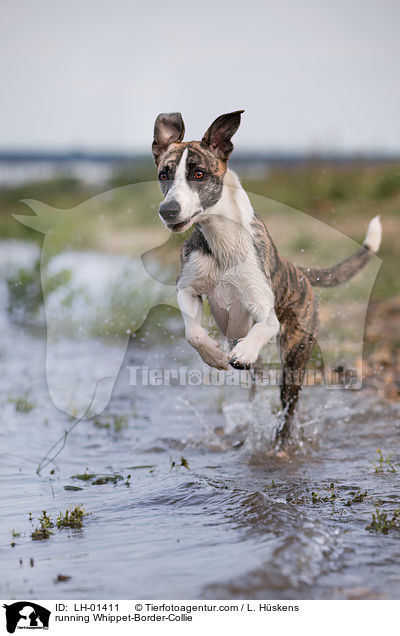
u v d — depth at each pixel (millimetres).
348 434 6281
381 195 18375
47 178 19625
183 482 4910
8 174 21312
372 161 20547
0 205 19203
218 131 4793
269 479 5078
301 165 19734
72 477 5281
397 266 12805
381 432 6328
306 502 4461
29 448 6109
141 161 13539
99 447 6172
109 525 4152
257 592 3102
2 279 12586
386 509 4305
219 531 3879
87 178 16797
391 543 3688
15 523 4289
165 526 4047
